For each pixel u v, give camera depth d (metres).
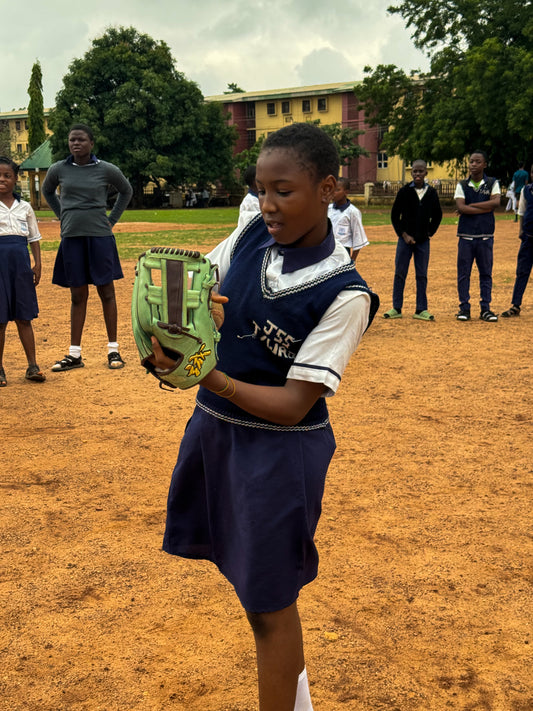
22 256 6.28
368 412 5.61
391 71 37.91
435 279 13.44
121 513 3.86
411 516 3.82
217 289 2.02
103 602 3.01
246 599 1.91
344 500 4.02
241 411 1.91
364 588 3.13
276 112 62.62
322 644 2.72
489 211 9.16
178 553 2.14
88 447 4.83
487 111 32.12
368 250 18.55
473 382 6.47
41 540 3.55
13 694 2.44
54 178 6.76
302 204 1.74
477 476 4.35
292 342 1.85
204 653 2.68
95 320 9.76
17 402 5.88
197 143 55.69
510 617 2.93
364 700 2.43
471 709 2.40
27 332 6.44
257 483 1.89
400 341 8.20
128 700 2.42
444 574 3.25
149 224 30.36
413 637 2.79
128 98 52.16
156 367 1.72
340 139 53.75
